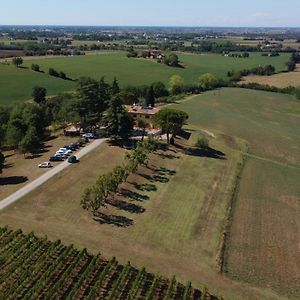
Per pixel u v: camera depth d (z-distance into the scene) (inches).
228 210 2952.8
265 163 4141.2
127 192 3041.3
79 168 3358.8
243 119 6063.0
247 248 2495.1
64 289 1972.2
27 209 2664.9
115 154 3754.9
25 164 3459.6
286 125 5999.0
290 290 2145.7
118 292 1977.1
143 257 2279.8
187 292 1977.1
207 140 4352.9
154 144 3846.0
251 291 2106.3
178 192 3147.1
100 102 4466.0
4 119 4709.6
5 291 1925.4
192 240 2511.1
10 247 2246.6
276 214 2992.1
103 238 2423.7
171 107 6466.5
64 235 2412.6
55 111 5182.1
